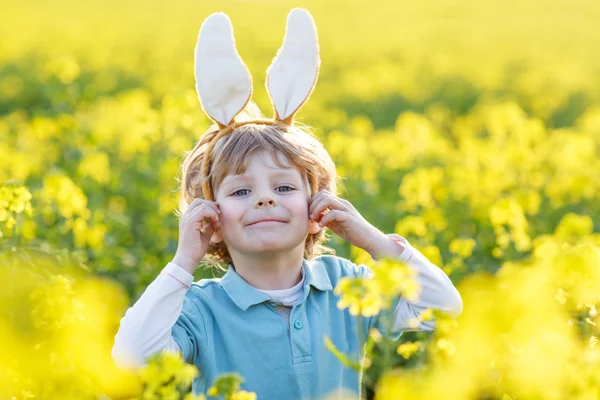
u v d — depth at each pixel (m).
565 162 8.71
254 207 2.87
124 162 9.03
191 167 3.21
